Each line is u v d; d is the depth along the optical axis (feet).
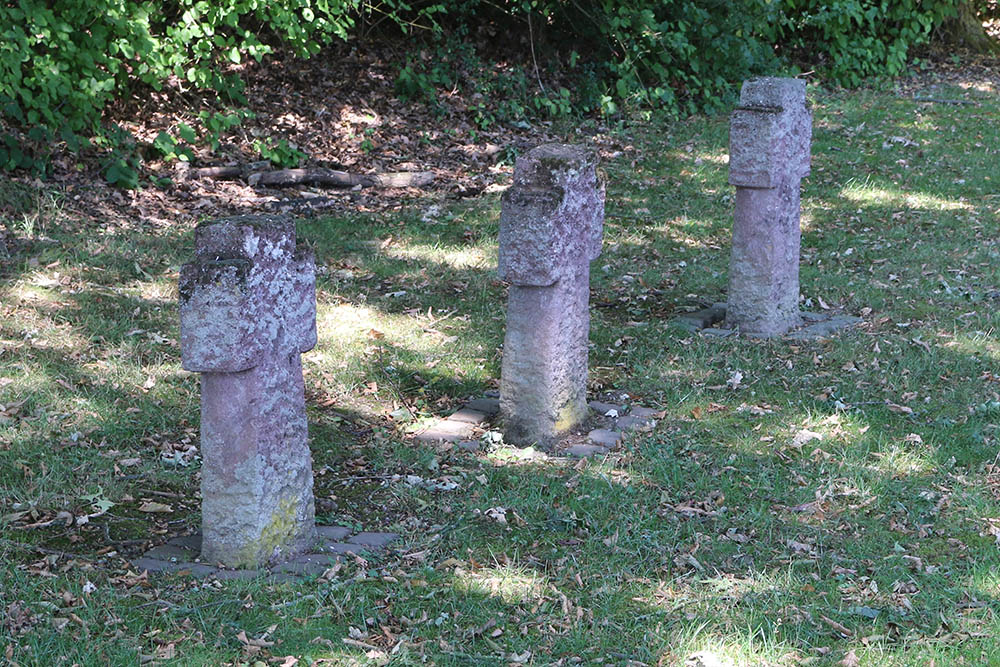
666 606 14.48
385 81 41.39
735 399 21.49
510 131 40.27
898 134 41.86
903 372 22.43
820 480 18.10
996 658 13.24
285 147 34.94
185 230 29.55
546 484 17.85
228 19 33.53
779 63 46.60
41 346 22.13
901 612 14.33
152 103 35.60
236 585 14.53
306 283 15.25
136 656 12.99
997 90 48.62
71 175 31.58
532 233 18.66
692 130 41.37
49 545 15.66
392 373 22.48
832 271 29.35
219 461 14.93
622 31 43.42
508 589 14.83
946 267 29.32
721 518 16.83
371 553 15.69
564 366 19.67
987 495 17.54
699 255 30.71
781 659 13.33
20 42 29.48
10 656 12.84
